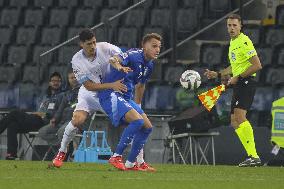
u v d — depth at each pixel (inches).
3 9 2476.6
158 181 948.6
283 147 1710.1
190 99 1962.4
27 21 2448.3
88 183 890.1
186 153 1736.0
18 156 1888.5
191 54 2214.6
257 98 1978.3
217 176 1099.9
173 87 1987.0
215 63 2150.6
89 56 1199.6
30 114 1791.3
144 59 1168.8
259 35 2209.6
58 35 2365.9
